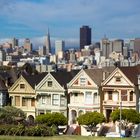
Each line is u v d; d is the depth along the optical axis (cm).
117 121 10588
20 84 12494
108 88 11512
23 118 10050
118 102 11394
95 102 11575
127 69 11612
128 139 7931
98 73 11931
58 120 10475
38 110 12231
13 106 11769
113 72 11462
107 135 9881
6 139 7919
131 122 10412
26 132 8438
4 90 12588
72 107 11844
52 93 12050
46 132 8481
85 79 11669
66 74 12456
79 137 8225
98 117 10350
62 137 8225
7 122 9219
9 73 13500
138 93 11400
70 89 11869
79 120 10444
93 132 10469
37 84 12338
